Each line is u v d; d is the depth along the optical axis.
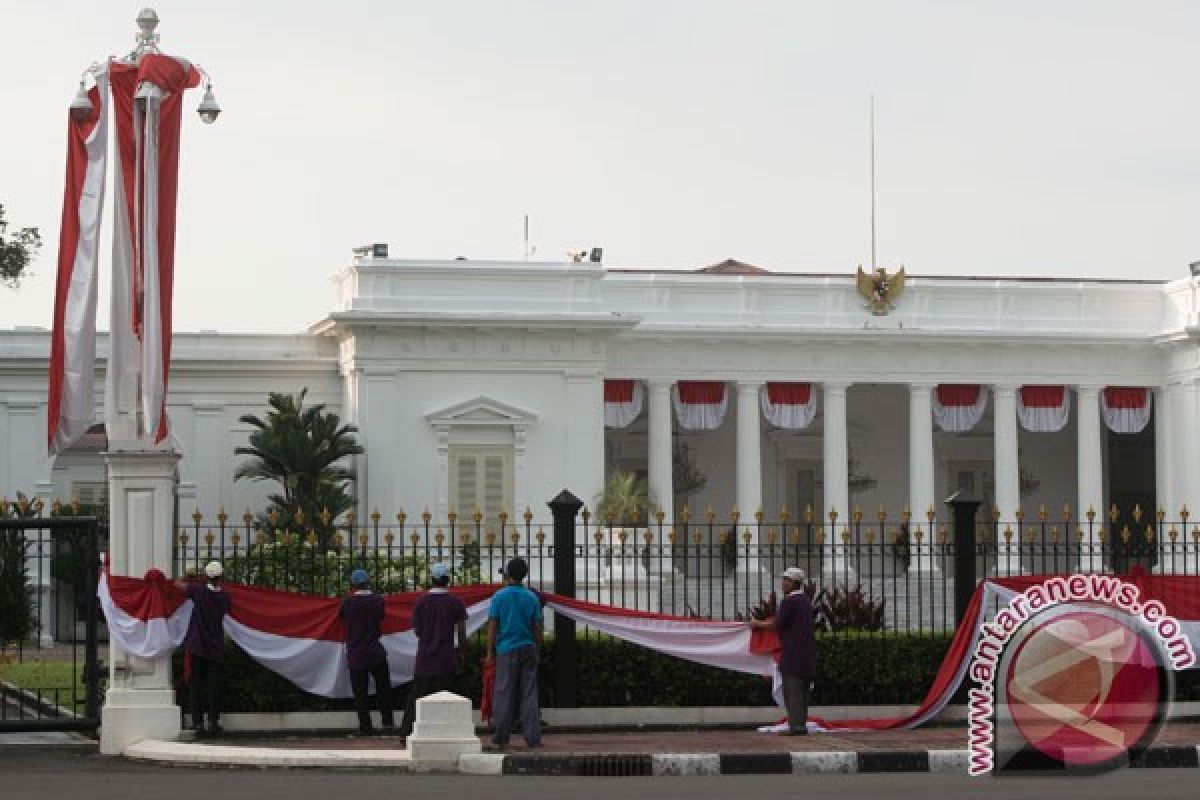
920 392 102.62
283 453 87.69
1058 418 104.62
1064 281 105.50
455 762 34.84
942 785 31.41
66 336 41.09
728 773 34.88
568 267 95.19
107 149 41.12
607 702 42.19
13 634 61.75
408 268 93.56
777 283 101.62
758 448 100.69
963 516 43.53
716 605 82.56
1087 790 30.12
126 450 39.59
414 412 93.31
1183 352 103.19
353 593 40.38
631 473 101.19
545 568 75.69
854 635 43.53
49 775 34.09
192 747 37.12
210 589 39.34
